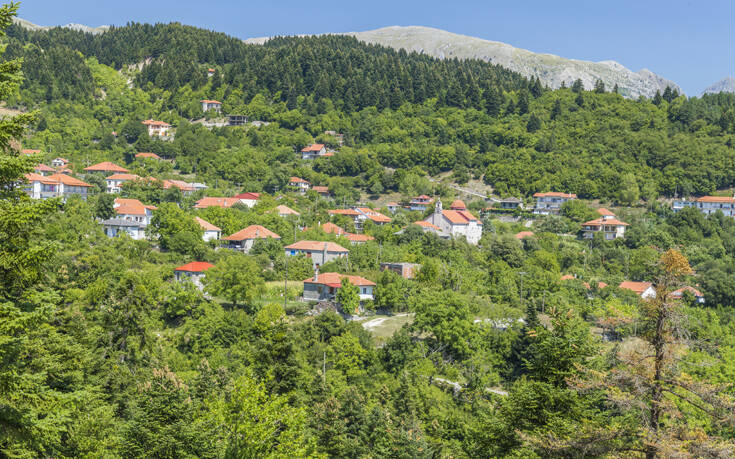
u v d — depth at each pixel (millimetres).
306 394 61062
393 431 54250
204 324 80250
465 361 83562
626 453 25750
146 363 64562
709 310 113062
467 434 57688
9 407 18156
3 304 17797
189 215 126625
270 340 54344
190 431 34250
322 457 37844
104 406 41062
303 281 105750
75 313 55469
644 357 26406
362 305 100625
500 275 122875
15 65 18984
